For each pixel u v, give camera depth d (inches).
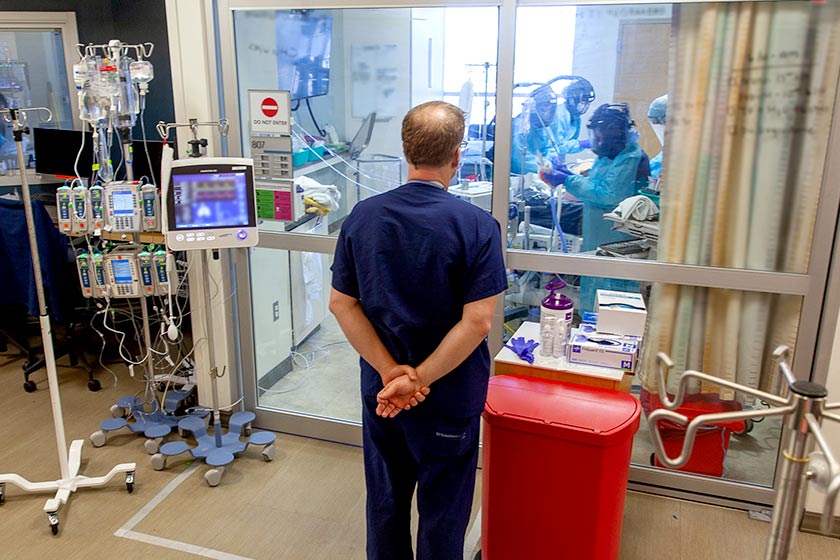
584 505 76.5
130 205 111.3
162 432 115.6
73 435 121.9
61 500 98.9
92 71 108.0
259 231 117.0
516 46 98.1
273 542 94.0
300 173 114.6
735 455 105.6
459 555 74.9
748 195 94.0
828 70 87.3
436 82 104.0
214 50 110.0
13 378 145.3
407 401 68.3
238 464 113.5
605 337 92.1
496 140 101.5
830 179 89.7
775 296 96.3
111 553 91.0
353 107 109.5
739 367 100.3
